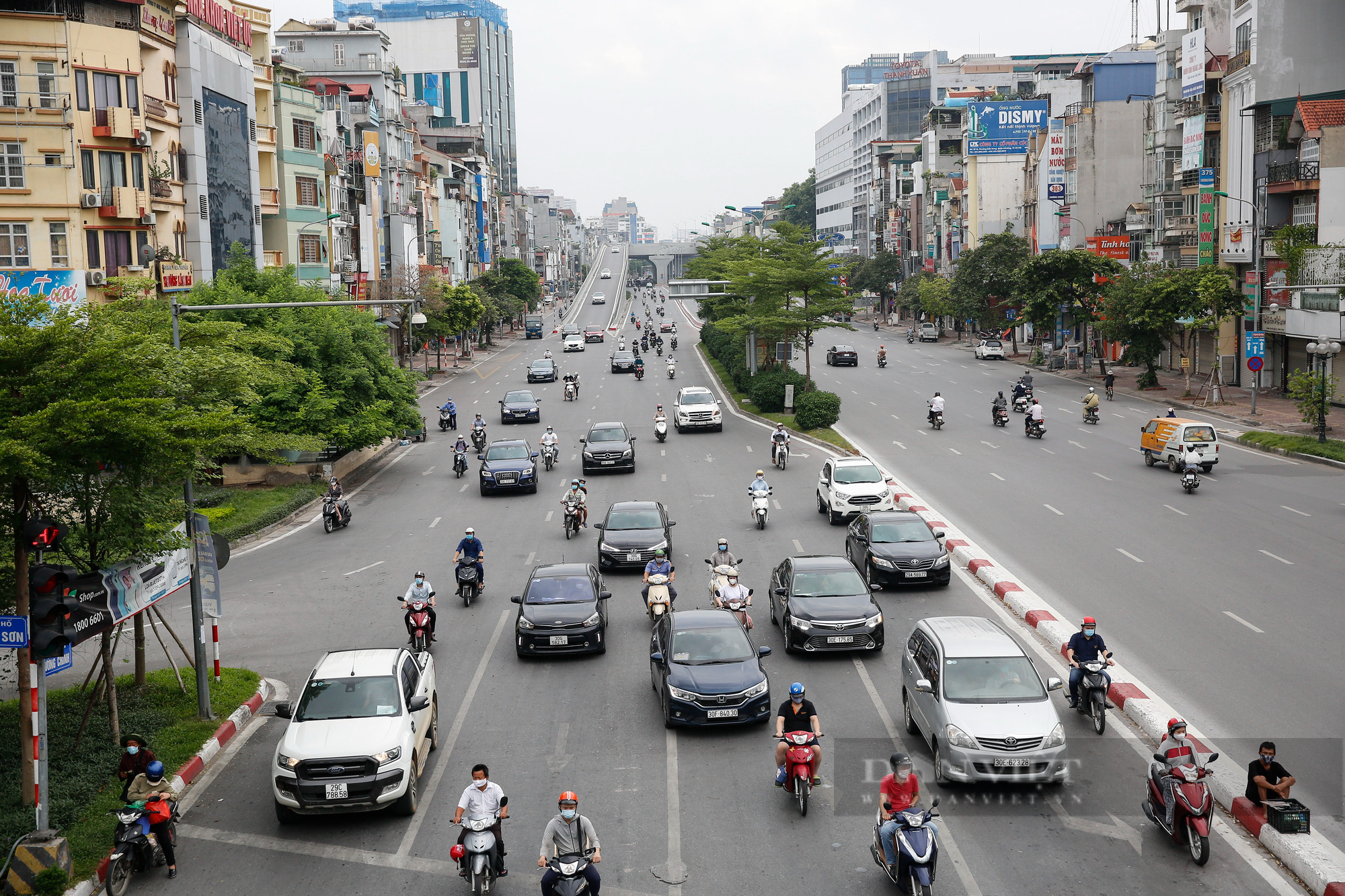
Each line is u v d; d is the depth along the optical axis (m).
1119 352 82.50
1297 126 52.56
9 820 13.88
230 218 50.12
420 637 21.45
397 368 45.34
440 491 40.44
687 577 26.53
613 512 28.75
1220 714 16.62
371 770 14.00
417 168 103.62
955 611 23.05
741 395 65.62
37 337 14.11
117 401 13.97
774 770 15.43
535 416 57.78
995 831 13.27
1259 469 38.41
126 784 13.49
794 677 19.34
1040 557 26.91
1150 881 11.96
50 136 38.12
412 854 13.34
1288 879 11.96
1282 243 51.50
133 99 40.38
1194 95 63.03
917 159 145.75
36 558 14.41
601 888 12.20
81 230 38.75
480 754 16.34
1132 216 79.00
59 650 13.02
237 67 51.38
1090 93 89.12
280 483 41.31
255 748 17.34
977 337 109.56
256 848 13.70
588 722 17.53
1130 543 28.05
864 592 21.09
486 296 109.50
